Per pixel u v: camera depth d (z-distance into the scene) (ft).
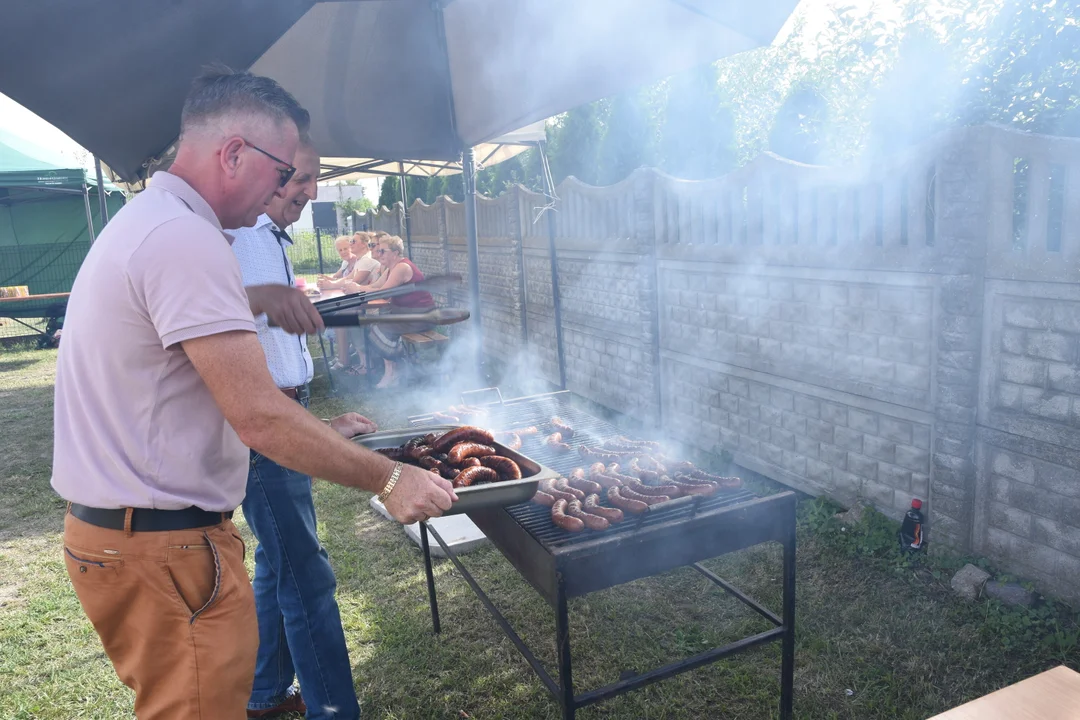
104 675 10.26
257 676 8.96
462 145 18.37
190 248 4.63
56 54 7.70
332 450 4.88
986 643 9.68
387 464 5.23
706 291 16.96
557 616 6.50
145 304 4.63
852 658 9.64
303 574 7.62
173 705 5.26
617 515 6.86
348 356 30.45
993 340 10.68
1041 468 10.20
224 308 4.64
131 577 5.01
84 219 47.37
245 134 5.02
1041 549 10.32
